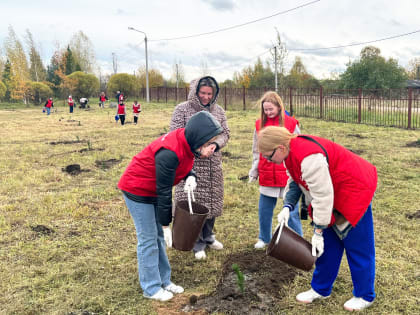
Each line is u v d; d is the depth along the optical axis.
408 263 3.31
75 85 39.97
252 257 3.52
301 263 2.52
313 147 2.32
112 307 2.77
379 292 2.88
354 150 8.76
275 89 20.91
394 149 8.80
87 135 13.06
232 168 7.38
